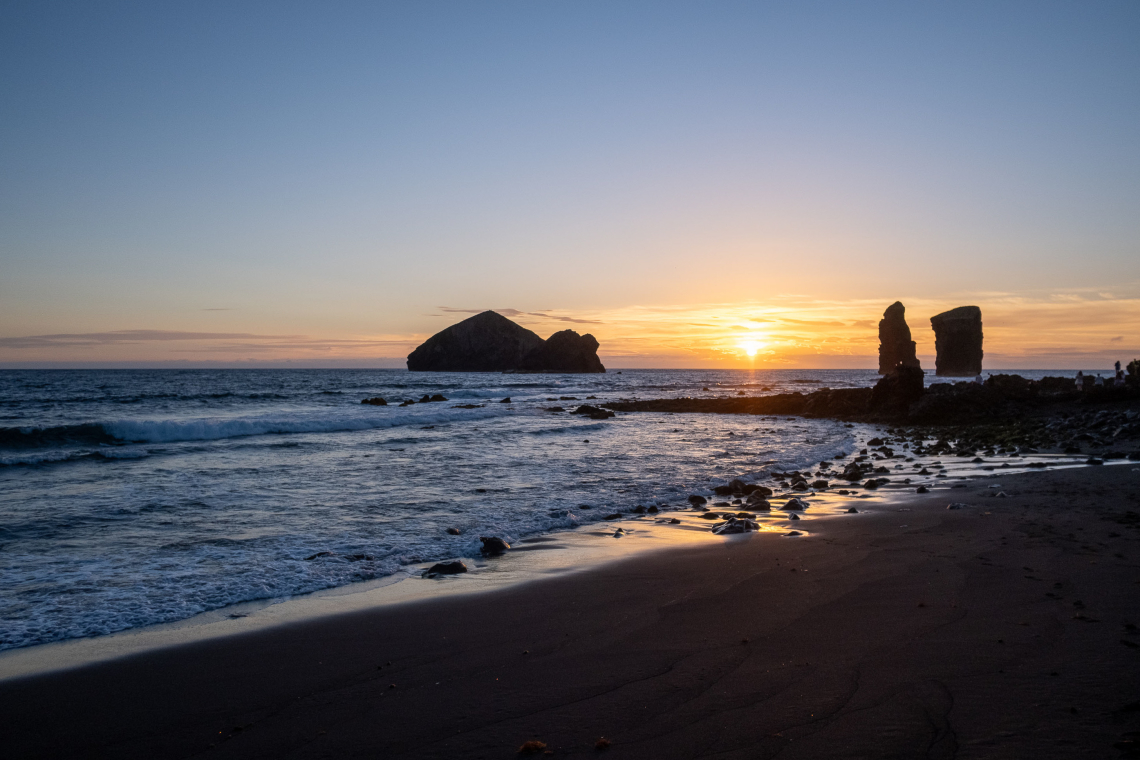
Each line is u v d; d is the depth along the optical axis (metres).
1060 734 3.38
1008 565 6.80
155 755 3.67
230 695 4.41
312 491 12.61
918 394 35.91
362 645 5.28
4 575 7.25
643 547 8.63
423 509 11.00
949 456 19.03
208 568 7.55
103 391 58.50
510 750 3.57
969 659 4.44
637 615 5.85
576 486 13.51
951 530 8.78
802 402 42.00
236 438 23.20
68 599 6.48
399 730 3.86
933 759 3.22
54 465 16.09
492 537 8.57
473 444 21.56
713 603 6.11
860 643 4.88
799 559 7.62
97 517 10.20
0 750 3.74
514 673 4.64
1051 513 9.49
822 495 12.64
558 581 7.07
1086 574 6.32
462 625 5.72
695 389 86.88
